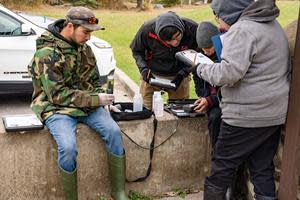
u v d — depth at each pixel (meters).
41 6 17.53
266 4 2.63
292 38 3.01
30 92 6.13
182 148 3.64
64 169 3.06
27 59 5.97
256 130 2.81
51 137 3.23
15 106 6.33
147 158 3.57
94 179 3.45
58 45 3.08
